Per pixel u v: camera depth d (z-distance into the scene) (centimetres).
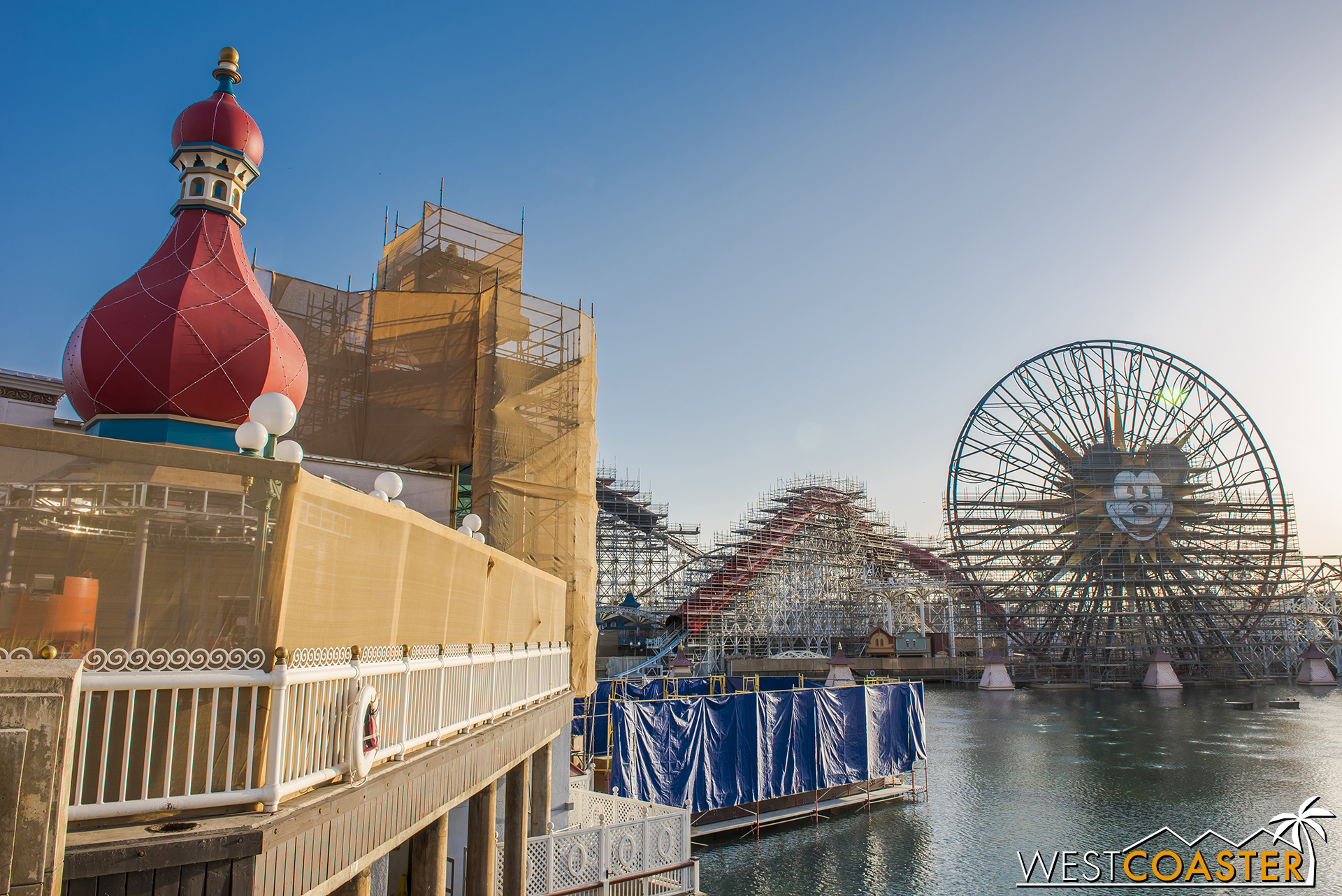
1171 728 7025
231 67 1387
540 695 1536
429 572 920
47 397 1875
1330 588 13062
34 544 530
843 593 11500
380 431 2589
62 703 450
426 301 2716
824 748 3912
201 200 1320
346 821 685
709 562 10244
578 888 1805
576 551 2662
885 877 3170
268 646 601
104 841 502
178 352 1187
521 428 2631
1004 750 5884
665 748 3297
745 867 3281
